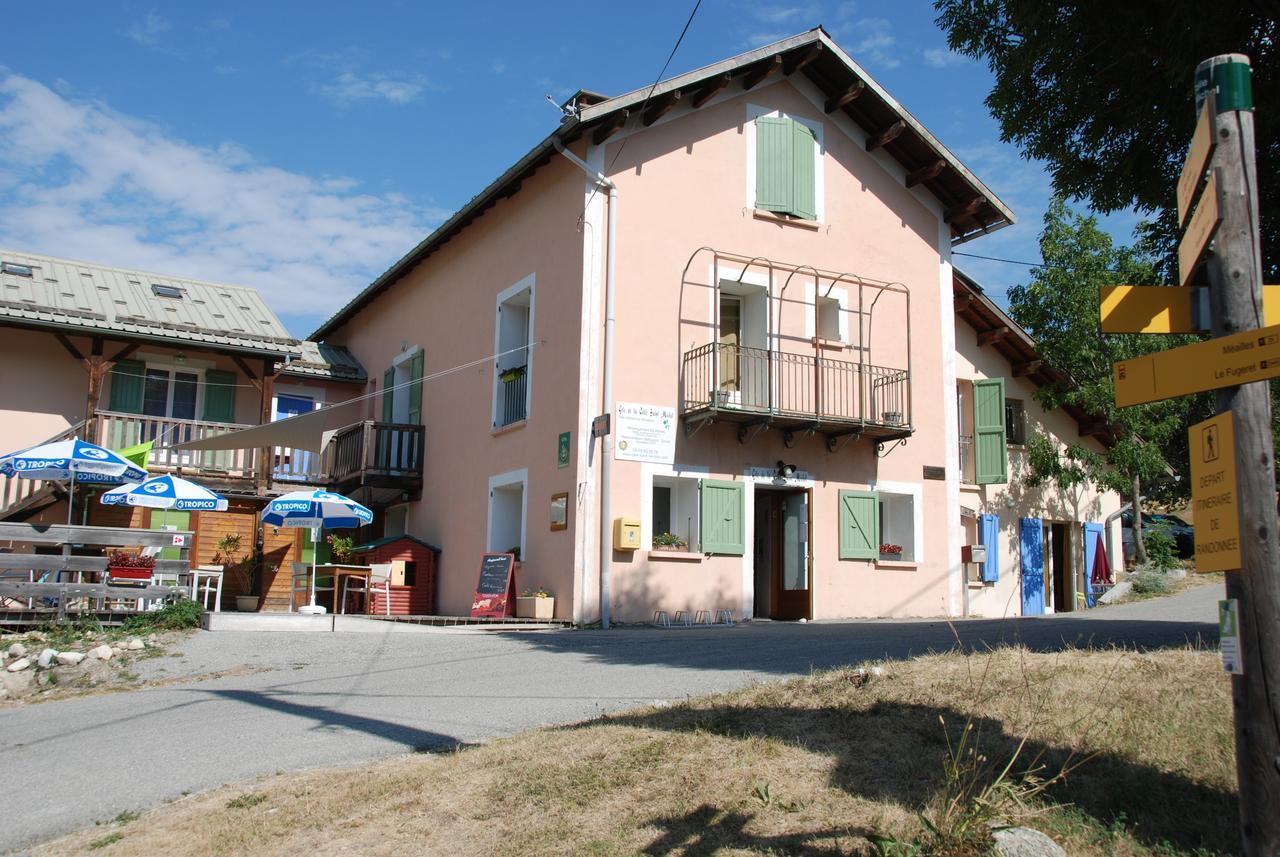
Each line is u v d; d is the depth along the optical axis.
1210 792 4.99
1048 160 10.05
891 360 16.86
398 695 9.01
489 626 13.30
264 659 11.08
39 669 10.58
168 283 21.33
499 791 5.83
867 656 9.70
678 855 4.80
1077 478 19.17
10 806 6.18
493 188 16.61
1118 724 5.92
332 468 20.61
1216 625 11.84
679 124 15.52
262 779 6.49
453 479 17.92
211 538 19.19
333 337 25.17
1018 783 5.20
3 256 20.05
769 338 15.67
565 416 14.60
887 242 17.19
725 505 15.03
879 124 17.08
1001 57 10.16
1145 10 8.54
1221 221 3.79
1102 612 15.56
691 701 7.45
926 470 17.00
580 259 14.64
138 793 6.35
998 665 7.55
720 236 15.62
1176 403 19.48
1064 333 18.92
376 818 5.60
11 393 18.61
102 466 14.38
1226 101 3.83
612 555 14.15
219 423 19.12
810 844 4.75
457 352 18.38
